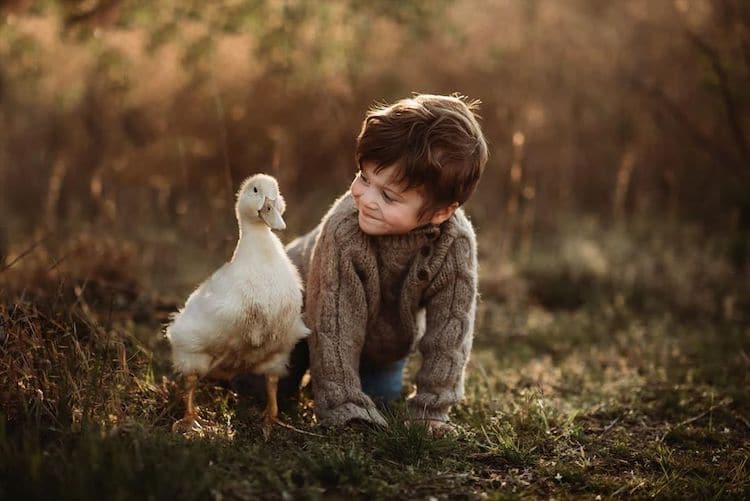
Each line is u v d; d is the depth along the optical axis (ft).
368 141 10.19
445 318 11.12
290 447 10.14
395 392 12.59
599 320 20.01
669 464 10.91
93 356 11.21
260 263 10.08
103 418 9.94
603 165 31.09
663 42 31.19
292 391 12.35
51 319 11.22
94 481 8.22
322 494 8.93
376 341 11.76
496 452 10.73
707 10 29.40
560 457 11.01
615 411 13.43
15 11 21.06
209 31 21.33
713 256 24.67
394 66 29.60
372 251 10.94
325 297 10.88
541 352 17.67
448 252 11.04
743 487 10.20
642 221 27.48
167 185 27.09
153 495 8.10
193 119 28.76
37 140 30.01
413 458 10.10
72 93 27.89
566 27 32.19
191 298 10.57
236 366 10.73
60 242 21.07
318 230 12.29
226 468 9.30
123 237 22.97
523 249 25.09
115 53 22.09
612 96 31.40
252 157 28.48
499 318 19.69
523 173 30.19
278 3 20.85
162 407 11.23
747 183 27.14
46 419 9.93
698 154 30.01
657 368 16.01
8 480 8.36
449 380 10.98
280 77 25.07
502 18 31.55
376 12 22.62
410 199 10.23
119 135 29.35
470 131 10.34
